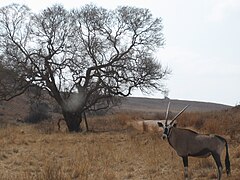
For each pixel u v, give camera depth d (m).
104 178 12.92
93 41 31.55
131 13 32.09
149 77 32.00
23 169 14.69
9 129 28.59
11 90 31.53
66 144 21.20
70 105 31.53
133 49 32.62
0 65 31.14
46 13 31.59
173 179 12.73
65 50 31.88
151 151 17.48
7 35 31.34
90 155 16.86
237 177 12.21
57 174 12.60
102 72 31.92
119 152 17.67
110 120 38.16
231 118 26.67
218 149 12.09
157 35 32.84
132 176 13.59
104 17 32.03
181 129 12.49
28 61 31.41
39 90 33.44
